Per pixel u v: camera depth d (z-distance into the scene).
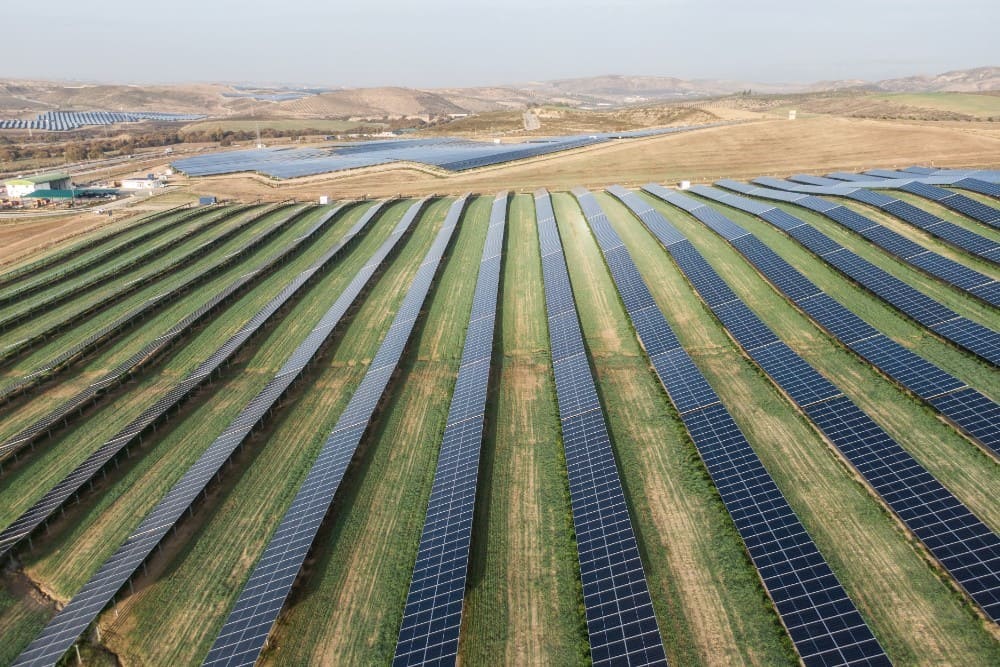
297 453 39.62
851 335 43.34
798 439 34.81
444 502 32.72
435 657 24.05
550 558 29.33
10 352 57.09
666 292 56.62
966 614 23.56
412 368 48.81
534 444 37.91
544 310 57.38
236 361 52.88
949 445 32.62
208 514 34.66
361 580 29.38
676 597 26.16
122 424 45.28
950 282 48.31
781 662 22.88
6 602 30.59
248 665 24.44
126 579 29.12
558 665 24.31
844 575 25.97
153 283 73.25
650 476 33.50
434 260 71.75
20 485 39.34
